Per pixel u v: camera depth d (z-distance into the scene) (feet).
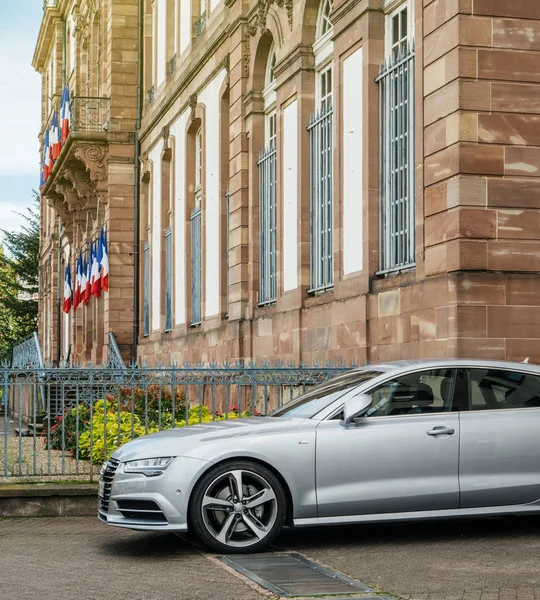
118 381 43.24
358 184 55.67
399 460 31.12
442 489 31.19
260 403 61.82
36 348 106.63
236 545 30.32
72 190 146.61
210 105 86.94
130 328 118.52
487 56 44.70
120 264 119.03
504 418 31.89
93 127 124.57
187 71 94.43
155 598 24.79
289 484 30.58
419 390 31.99
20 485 39.63
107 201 120.37
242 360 74.49
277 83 68.49
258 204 74.13
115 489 31.01
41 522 37.60
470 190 44.11
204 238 88.17
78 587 26.05
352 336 54.65
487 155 44.39
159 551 31.12
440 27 45.91
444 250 45.01
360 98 55.67
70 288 158.30
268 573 27.50
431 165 46.32
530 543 31.60
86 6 150.71
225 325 78.89
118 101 120.06
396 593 24.79
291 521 30.71
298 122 64.69
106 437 44.27
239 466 30.50
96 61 143.95
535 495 31.68
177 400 56.80
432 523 35.73
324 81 63.52
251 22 74.74
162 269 107.45
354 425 31.22
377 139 54.29
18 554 30.94
